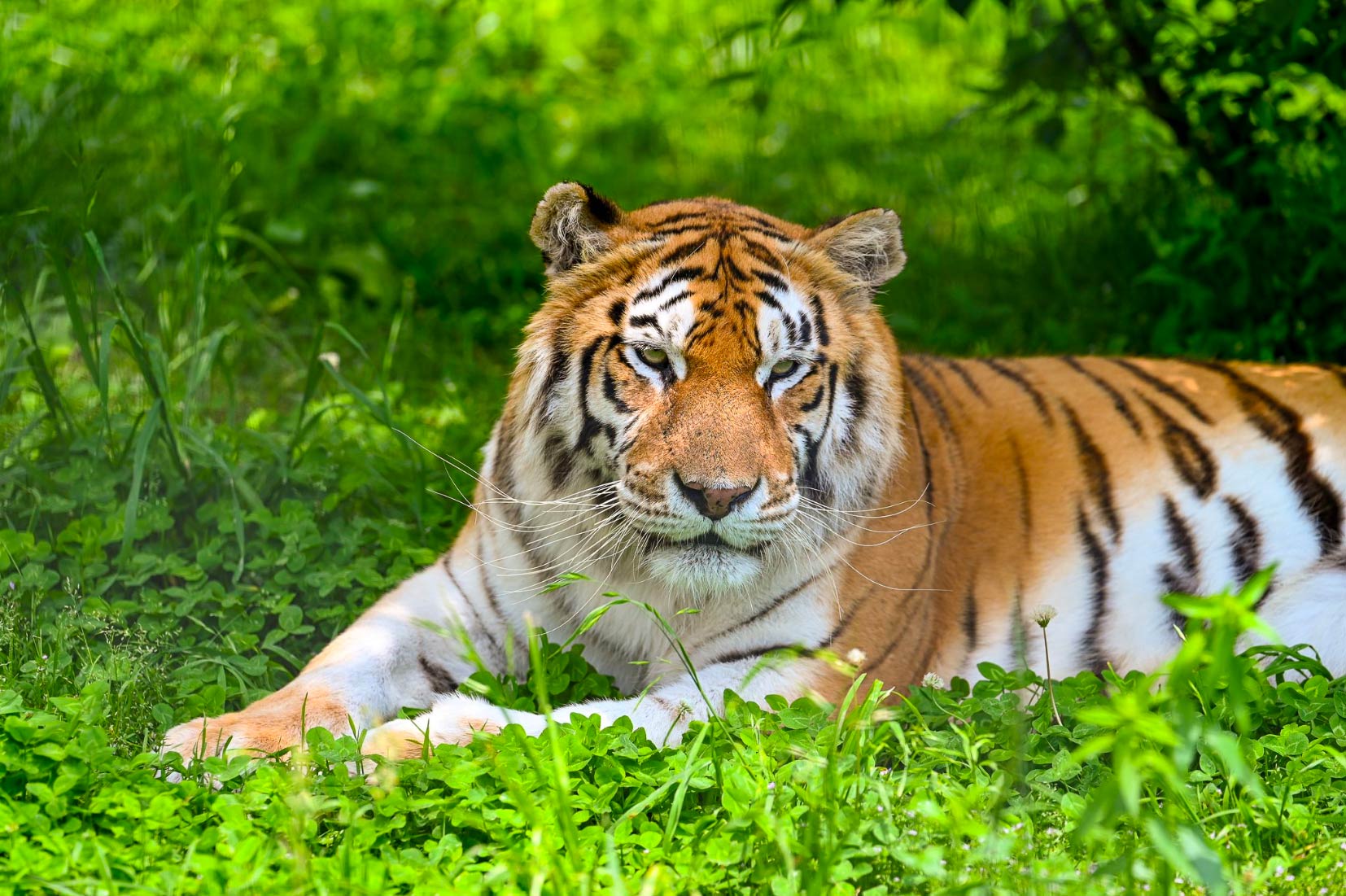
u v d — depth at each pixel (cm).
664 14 2159
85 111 1444
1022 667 792
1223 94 1200
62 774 601
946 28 2109
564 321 761
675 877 555
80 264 1238
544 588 787
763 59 1723
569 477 762
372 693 759
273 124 1609
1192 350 1175
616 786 619
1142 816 600
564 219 764
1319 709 723
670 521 710
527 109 1786
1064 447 868
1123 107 1462
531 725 703
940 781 635
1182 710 459
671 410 719
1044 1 1284
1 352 1101
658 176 1730
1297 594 855
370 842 584
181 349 1155
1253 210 1171
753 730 664
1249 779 460
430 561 908
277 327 1327
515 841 591
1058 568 841
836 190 1694
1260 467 866
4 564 844
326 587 864
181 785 615
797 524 738
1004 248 1495
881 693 665
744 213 795
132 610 823
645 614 775
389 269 1445
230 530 896
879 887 557
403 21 1914
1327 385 905
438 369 1306
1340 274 1152
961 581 827
